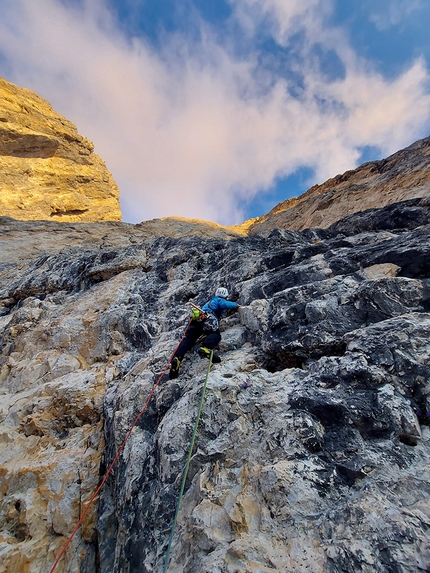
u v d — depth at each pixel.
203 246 9.52
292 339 3.98
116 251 10.78
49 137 34.78
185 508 2.66
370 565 1.78
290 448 2.63
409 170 16.28
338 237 7.72
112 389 5.21
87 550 3.46
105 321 6.94
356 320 3.86
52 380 6.16
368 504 2.05
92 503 3.81
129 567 2.74
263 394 3.36
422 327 3.18
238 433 3.00
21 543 3.67
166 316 6.64
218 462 2.84
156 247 10.83
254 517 2.30
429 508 1.97
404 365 2.92
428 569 1.69
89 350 6.66
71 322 7.39
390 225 7.25
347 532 1.97
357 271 4.85
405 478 2.21
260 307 4.79
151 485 3.19
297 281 5.20
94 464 4.31
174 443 3.22
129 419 4.18
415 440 2.48
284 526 2.17
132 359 5.88
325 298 4.27
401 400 2.69
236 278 6.45
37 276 11.10
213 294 6.53
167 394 4.09
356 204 18.27
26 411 5.53
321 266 5.25
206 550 2.22
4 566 3.47
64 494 4.00
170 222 22.30
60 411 5.31
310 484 2.33
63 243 17.92
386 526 1.91
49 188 34.09
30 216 30.30
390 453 2.41
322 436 2.66
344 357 3.27
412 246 4.61
